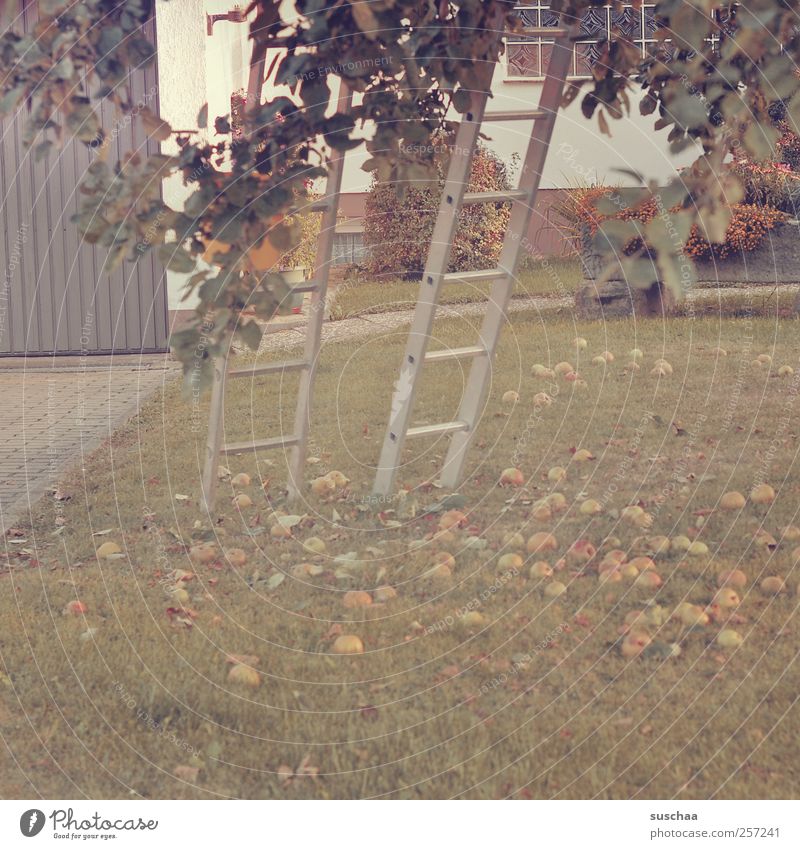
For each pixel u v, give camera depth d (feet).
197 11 28.68
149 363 30.55
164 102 28.86
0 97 14.71
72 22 14.40
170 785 8.90
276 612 12.13
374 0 12.44
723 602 11.44
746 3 11.39
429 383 23.07
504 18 14.32
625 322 29.07
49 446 21.01
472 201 15.26
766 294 30.96
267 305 13.60
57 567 13.94
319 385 23.90
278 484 17.25
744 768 8.70
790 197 32.58
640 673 10.27
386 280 35.81
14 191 31.40
